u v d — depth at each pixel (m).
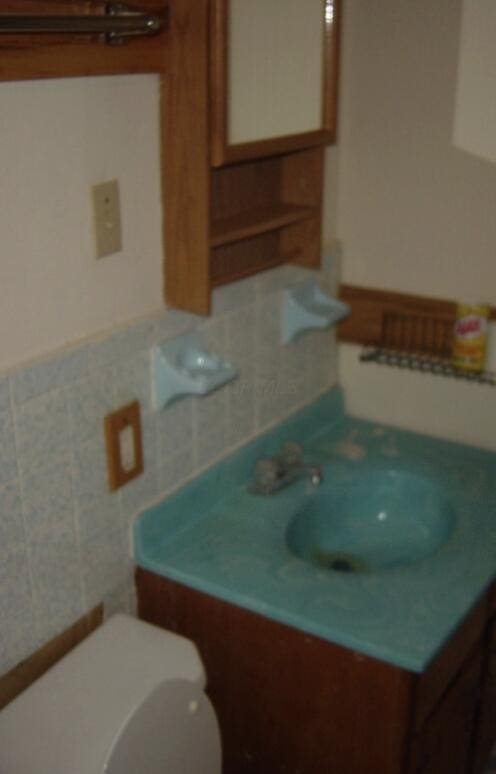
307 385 1.99
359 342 2.03
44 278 1.25
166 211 1.44
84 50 1.20
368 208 1.92
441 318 1.90
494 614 1.68
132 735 1.21
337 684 1.42
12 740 1.21
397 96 1.79
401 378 2.01
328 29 1.60
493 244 1.79
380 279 1.96
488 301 1.84
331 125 1.67
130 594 1.58
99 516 1.45
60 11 1.14
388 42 1.76
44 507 1.33
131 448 1.48
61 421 1.32
